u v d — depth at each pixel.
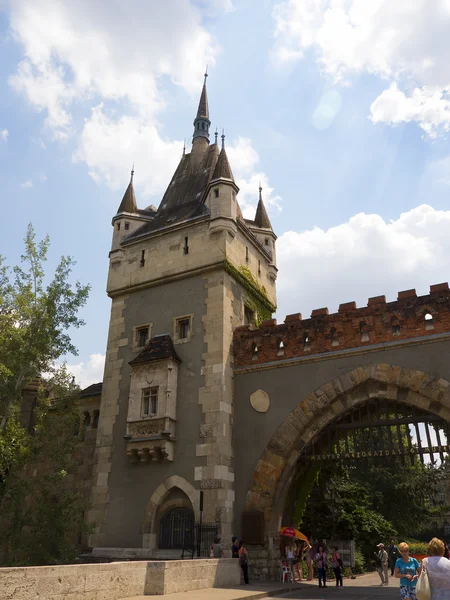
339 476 34.47
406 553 10.41
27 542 21.73
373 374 21.56
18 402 23.45
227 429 23.36
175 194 32.47
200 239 27.25
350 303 23.34
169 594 14.55
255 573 21.09
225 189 27.56
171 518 23.19
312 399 22.53
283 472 22.33
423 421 20.56
